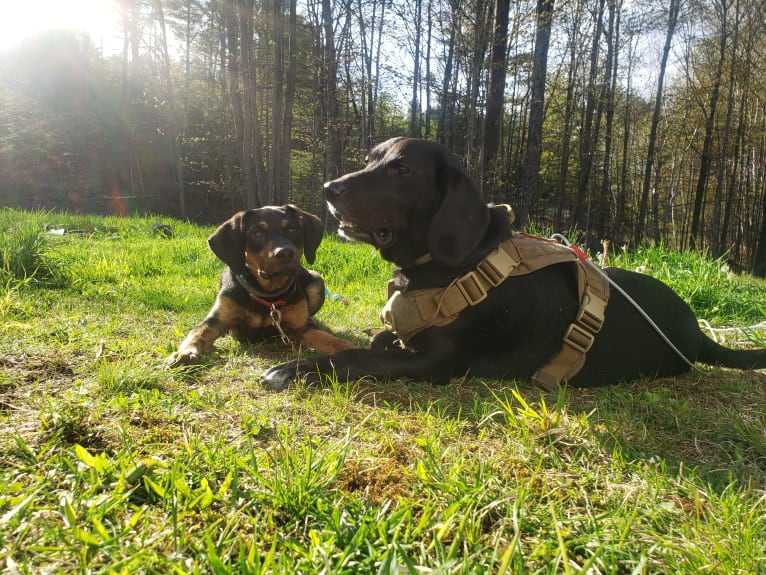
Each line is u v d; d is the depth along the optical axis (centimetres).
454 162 97
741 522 49
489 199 546
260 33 699
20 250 163
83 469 54
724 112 977
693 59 962
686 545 45
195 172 1106
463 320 94
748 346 128
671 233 1301
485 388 93
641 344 98
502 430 73
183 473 53
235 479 51
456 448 66
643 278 107
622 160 1159
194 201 1127
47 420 64
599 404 87
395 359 93
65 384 84
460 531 45
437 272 95
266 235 126
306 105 847
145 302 154
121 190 1086
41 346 101
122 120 1116
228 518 48
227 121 1023
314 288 151
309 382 88
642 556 41
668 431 76
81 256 217
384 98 937
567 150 952
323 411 77
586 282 96
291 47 647
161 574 40
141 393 78
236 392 86
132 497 51
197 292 172
